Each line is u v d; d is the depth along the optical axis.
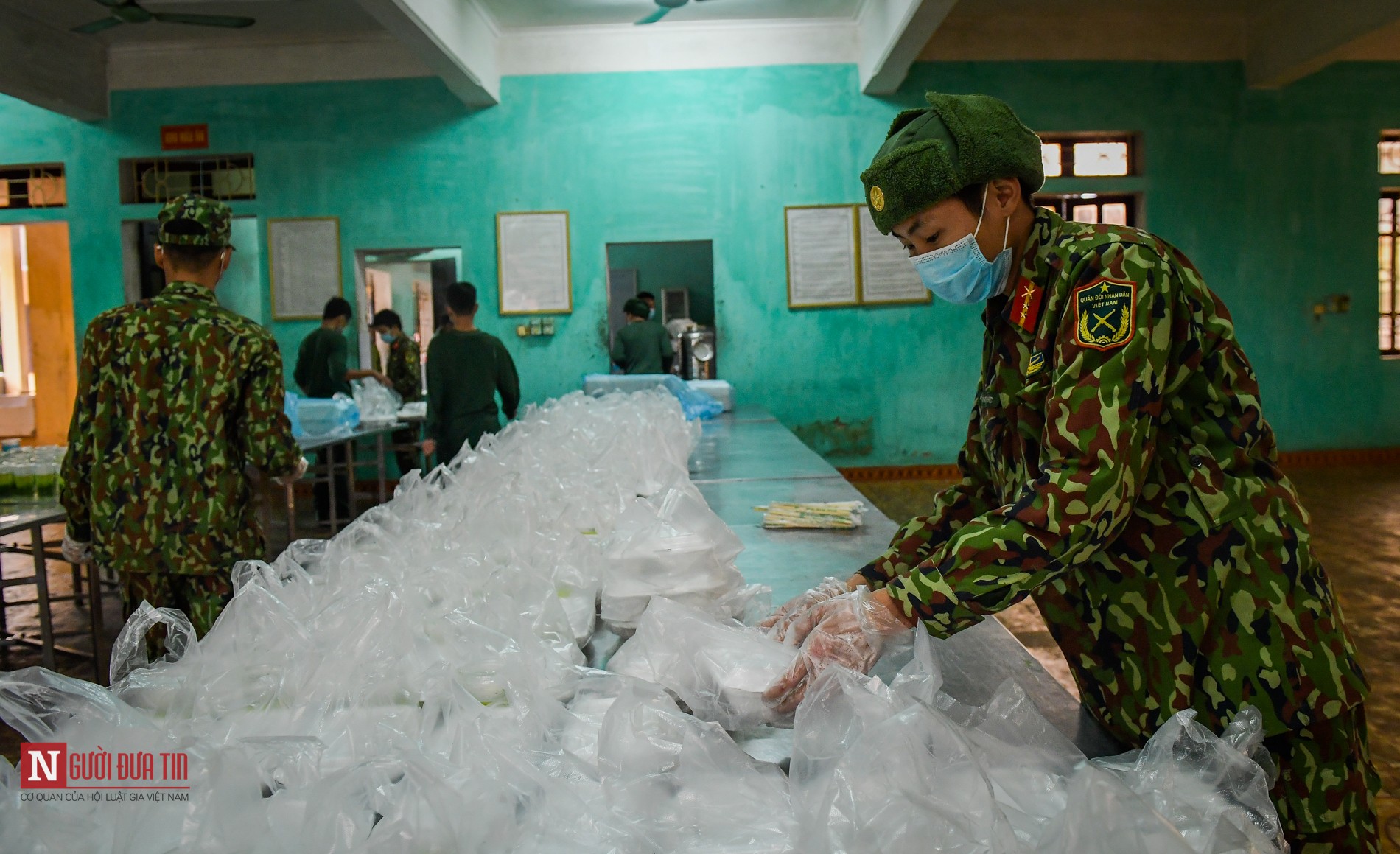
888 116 7.30
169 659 0.91
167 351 2.09
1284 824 0.92
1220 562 0.90
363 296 7.35
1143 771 0.69
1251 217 7.45
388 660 0.84
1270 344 7.54
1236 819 0.64
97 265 7.29
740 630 1.00
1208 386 0.90
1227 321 0.90
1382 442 7.63
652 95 7.30
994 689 1.08
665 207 7.35
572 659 1.04
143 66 7.18
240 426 2.17
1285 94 7.38
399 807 0.60
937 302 7.43
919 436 7.50
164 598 2.15
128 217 7.26
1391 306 7.70
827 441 7.50
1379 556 4.38
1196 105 7.36
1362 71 7.39
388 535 1.34
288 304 7.29
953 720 0.80
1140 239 0.89
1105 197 7.53
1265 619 0.89
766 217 7.38
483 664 0.86
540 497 1.55
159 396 2.08
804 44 7.27
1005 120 0.93
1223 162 7.40
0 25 6.20
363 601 0.91
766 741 0.88
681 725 0.74
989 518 0.87
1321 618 0.90
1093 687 1.00
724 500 2.56
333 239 7.27
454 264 7.37
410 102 7.25
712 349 7.47
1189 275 0.89
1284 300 7.51
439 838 0.60
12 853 0.60
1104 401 0.83
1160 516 0.92
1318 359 7.56
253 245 7.46
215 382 2.10
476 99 7.11
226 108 7.22
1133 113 7.33
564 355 7.39
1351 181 7.47
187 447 2.08
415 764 0.62
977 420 1.14
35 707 0.67
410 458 6.68
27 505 2.85
